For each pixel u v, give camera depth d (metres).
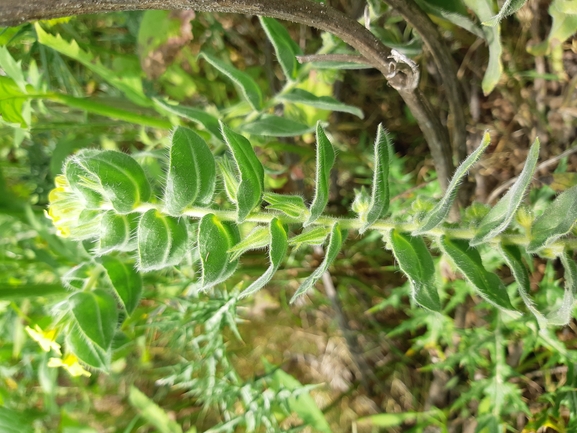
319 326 0.49
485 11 0.27
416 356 0.45
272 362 0.49
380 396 0.47
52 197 0.22
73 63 0.42
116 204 0.19
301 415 0.41
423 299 0.21
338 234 0.21
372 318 0.47
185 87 0.42
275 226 0.19
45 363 0.38
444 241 0.22
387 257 0.45
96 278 0.28
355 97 0.45
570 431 0.33
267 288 0.49
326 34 0.32
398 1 0.25
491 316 0.36
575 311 0.31
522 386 0.39
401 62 0.24
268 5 0.18
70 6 0.15
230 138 0.19
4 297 0.32
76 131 0.42
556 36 0.30
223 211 0.20
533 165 0.17
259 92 0.32
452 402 0.42
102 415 0.46
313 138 0.42
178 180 0.19
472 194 0.39
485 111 0.40
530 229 0.21
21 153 0.43
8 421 0.39
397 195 0.39
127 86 0.37
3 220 0.38
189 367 0.38
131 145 0.44
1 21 0.14
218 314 0.36
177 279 0.37
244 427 0.46
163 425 0.41
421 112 0.28
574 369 0.33
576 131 0.36
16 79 0.30
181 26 0.37
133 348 0.43
